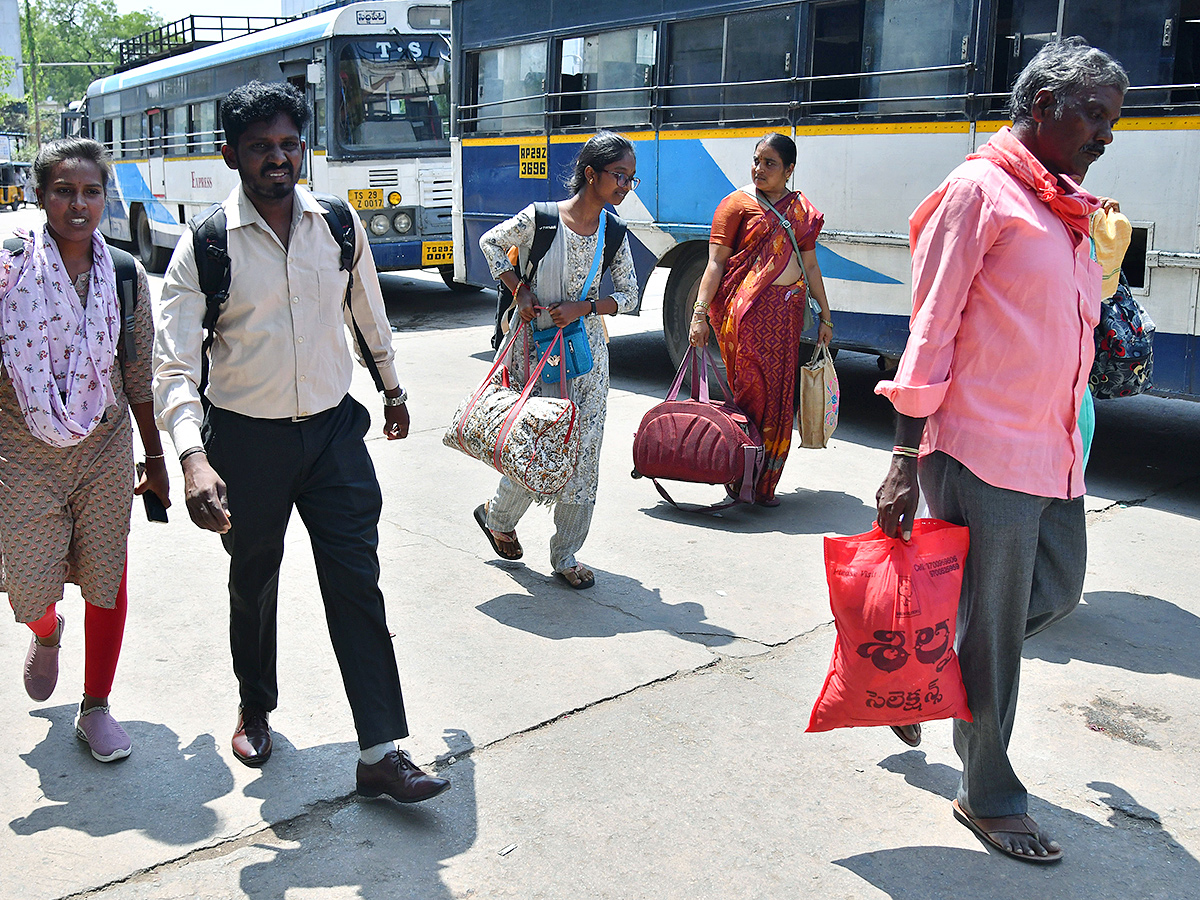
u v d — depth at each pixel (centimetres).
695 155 752
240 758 310
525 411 405
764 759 316
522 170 915
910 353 255
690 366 801
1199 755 320
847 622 265
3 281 276
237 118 268
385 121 1221
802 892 257
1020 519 255
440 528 520
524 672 368
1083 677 369
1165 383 535
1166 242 523
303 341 281
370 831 281
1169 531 514
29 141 5738
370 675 285
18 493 289
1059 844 276
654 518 538
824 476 613
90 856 268
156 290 1614
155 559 475
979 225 247
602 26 812
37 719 337
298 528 520
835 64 659
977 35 583
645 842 276
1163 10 512
